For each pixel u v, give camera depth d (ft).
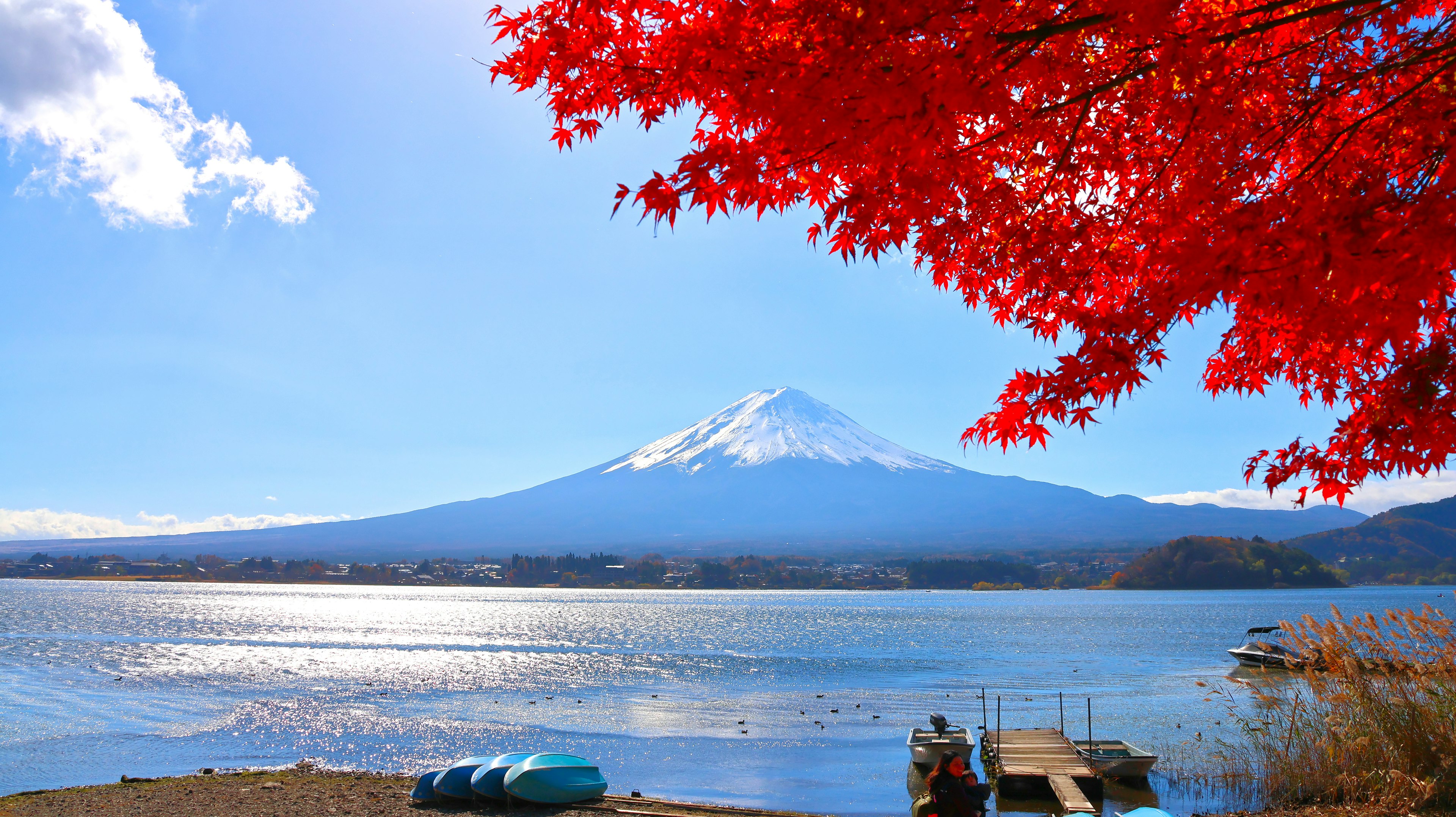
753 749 87.51
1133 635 290.97
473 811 50.44
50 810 49.16
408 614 455.63
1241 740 83.05
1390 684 42.60
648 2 16.79
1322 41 17.21
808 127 14.79
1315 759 45.93
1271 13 17.10
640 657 202.49
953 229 20.30
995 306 22.12
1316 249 13.35
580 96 17.62
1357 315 13.98
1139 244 18.85
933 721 77.15
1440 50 16.19
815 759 82.58
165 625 304.09
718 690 138.51
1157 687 140.56
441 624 358.02
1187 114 16.48
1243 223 14.19
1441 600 603.67
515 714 110.32
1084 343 15.58
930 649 230.07
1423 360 17.88
